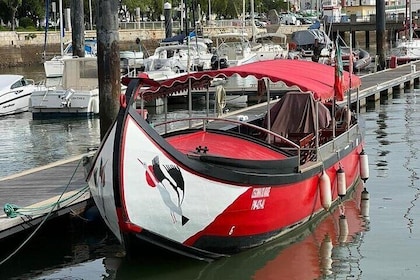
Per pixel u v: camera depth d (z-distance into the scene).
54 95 32.78
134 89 11.55
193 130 14.59
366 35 80.81
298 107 16.11
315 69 16.39
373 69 49.09
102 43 18.66
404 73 42.47
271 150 14.32
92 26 70.62
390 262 12.80
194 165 11.76
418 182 18.59
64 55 46.62
